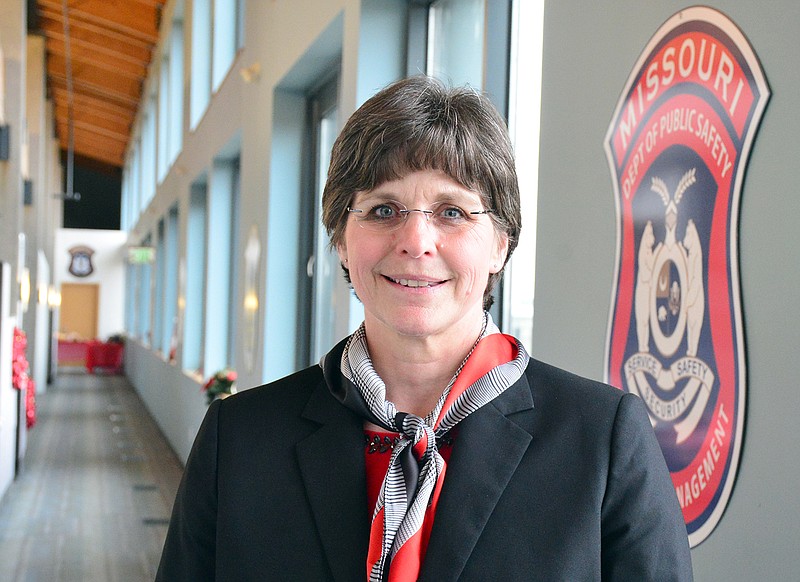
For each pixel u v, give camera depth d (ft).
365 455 3.60
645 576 3.33
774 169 4.65
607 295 6.28
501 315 9.42
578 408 3.54
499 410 3.55
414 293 3.47
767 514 4.66
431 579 3.27
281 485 3.58
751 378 4.80
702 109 5.24
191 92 31.89
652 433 3.58
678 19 5.49
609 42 6.32
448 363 3.63
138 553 19.51
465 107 3.53
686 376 5.35
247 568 3.50
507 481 3.38
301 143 17.60
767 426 4.67
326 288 16.67
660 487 3.45
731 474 4.93
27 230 46.73
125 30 44.29
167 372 37.47
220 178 26.99
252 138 19.77
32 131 48.42
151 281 50.19
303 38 14.80
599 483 3.37
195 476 3.75
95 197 98.78
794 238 4.49
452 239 3.48
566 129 6.91
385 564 3.32
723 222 5.03
